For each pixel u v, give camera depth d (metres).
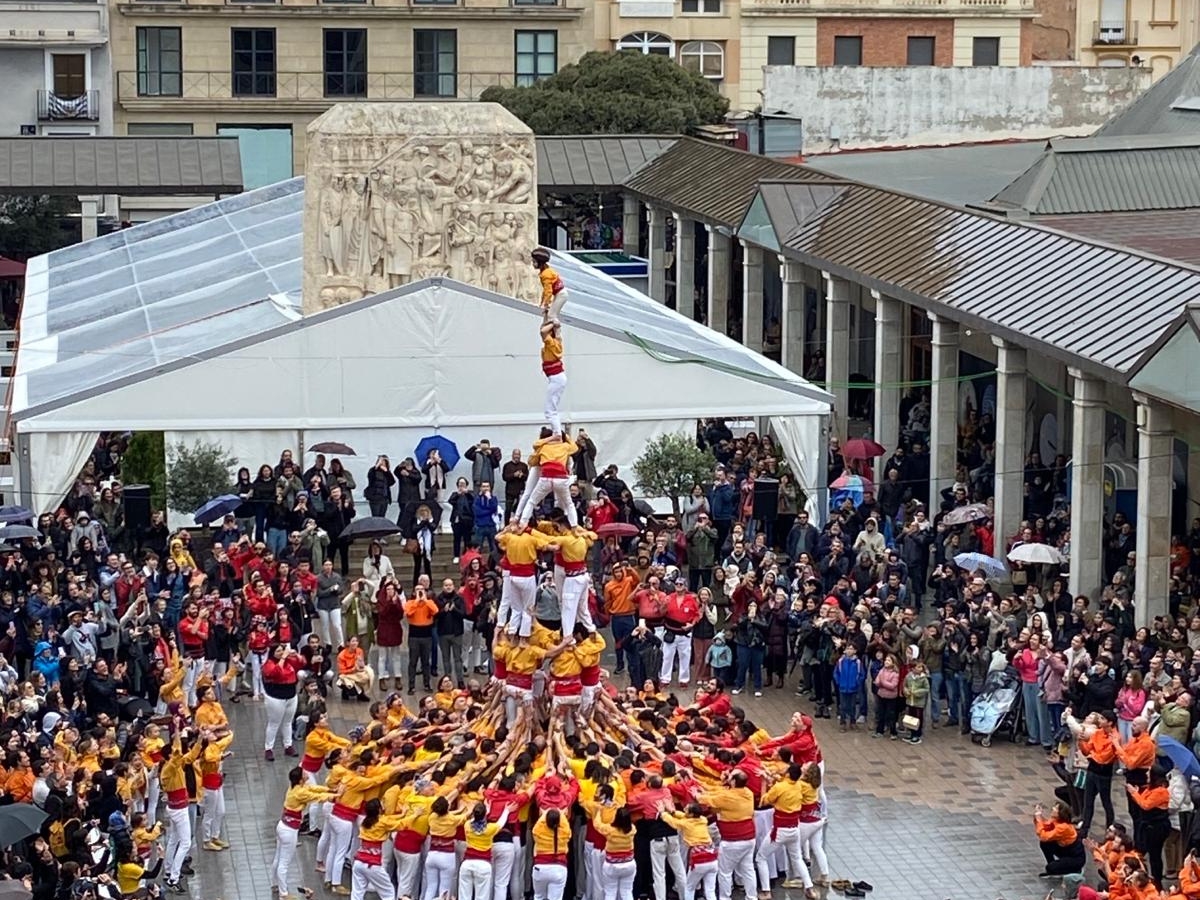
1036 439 55.44
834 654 42.22
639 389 52.38
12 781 33.75
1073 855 34.75
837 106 89.94
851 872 35.62
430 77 106.31
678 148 80.25
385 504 50.12
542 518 34.78
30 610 41.41
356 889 33.97
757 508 50.56
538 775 34.12
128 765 34.50
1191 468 47.84
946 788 39.25
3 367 70.12
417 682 44.50
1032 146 77.12
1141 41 119.50
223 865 35.91
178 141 78.12
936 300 51.19
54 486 50.22
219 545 45.47
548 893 33.16
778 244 62.81
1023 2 110.38
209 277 61.22
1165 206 60.03
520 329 52.09
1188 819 34.47
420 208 53.72
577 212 87.75
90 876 31.42
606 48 108.00
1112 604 41.91
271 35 104.12
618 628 44.59
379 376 51.75
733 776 33.94
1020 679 41.25
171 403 50.88
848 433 63.03
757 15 108.88
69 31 99.81
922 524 48.03
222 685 43.59
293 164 105.25
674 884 34.22
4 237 87.31
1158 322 43.41
